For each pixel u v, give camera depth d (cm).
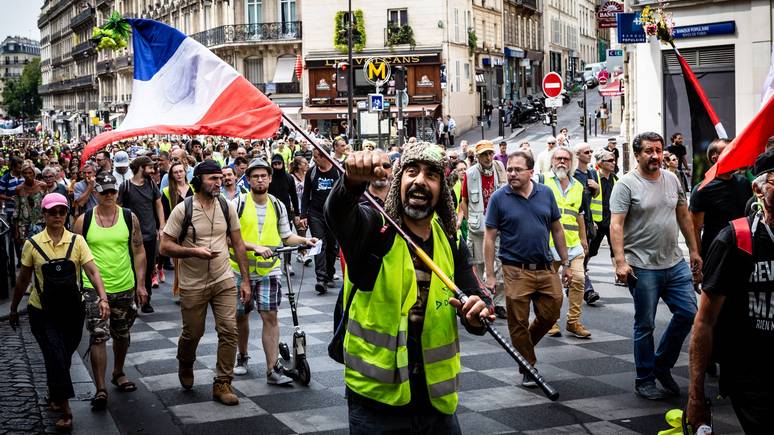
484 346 957
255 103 674
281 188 1466
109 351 995
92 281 763
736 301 454
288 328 1073
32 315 739
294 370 838
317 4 5478
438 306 432
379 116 3025
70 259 749
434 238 439
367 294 428
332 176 1352
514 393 773
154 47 700
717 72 2406
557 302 809
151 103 694
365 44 5406
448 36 5384
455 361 438
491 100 6481
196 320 793
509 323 807
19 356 1000
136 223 829
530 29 7825
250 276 840
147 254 1226
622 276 751
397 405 423
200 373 882
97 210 816
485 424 688
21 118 16338
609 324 1051
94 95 10956
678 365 862
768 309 446
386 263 424
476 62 6147
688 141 2492
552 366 861
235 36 5928
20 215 1484
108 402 791
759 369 450
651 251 752
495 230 821
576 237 1004
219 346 785
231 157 2525
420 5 5338
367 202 441
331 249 1405
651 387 756
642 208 749
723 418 691
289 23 5794
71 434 704
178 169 1372
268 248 819
